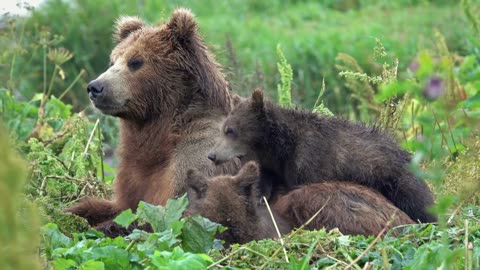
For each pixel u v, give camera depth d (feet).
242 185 35.73
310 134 41.06
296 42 92.43
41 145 45.27
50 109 57.67
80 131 49.06
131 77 42.70
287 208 38.45
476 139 41.06
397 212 38.14
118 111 42.65
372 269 30.73
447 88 28.40
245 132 41.32
